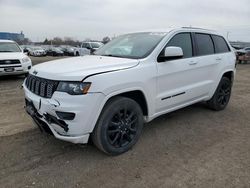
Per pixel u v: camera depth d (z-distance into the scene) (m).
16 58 10.00
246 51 24.58
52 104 3.12
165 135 4.32
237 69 17.94
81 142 3.23
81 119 3.10
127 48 4.27
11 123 4.84
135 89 3.56
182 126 4.76
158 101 4.00
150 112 3.91
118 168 3.27
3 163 3.35
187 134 4.39
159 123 4.89
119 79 3.35
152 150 3.76
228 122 5.04
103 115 3.31
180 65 4.29
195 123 4.93
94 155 3.59
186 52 4.55
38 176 3.08
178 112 5.58
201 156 3.60
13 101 6.60
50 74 3.29
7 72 9.81
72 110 3.05
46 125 3.40
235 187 2.88
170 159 3.50
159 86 3.98
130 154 3.63
